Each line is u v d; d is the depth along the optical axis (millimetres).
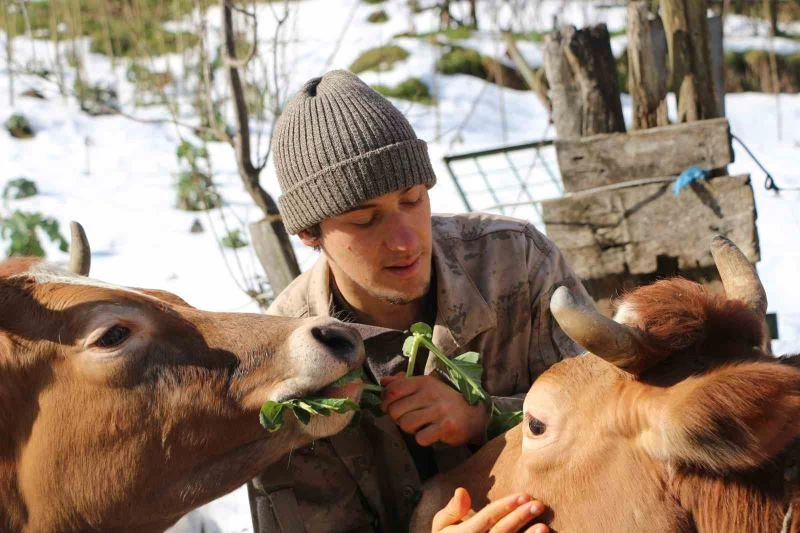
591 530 2496
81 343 2893
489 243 3320
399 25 13680
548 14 14125
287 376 2855
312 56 12461
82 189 9250
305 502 3234
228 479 2951
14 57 12445
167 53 12055
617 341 2367
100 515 2971
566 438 2555
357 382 2891
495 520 2592
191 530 4684
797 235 7371
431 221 3367
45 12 14008
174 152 10227
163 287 7125
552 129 10570
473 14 13594
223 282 7191
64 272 3094
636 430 2434
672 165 5207
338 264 3104
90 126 10844
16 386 2943
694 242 5160
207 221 8430
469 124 10758
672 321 2416
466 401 3037
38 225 7375
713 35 5422
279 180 3166
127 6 12500
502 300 3291
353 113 2996
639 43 5426
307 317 3084
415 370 3256
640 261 5219
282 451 2955
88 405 2908
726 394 2244
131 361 2896
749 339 2459
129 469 2920
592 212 5227
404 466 3191
